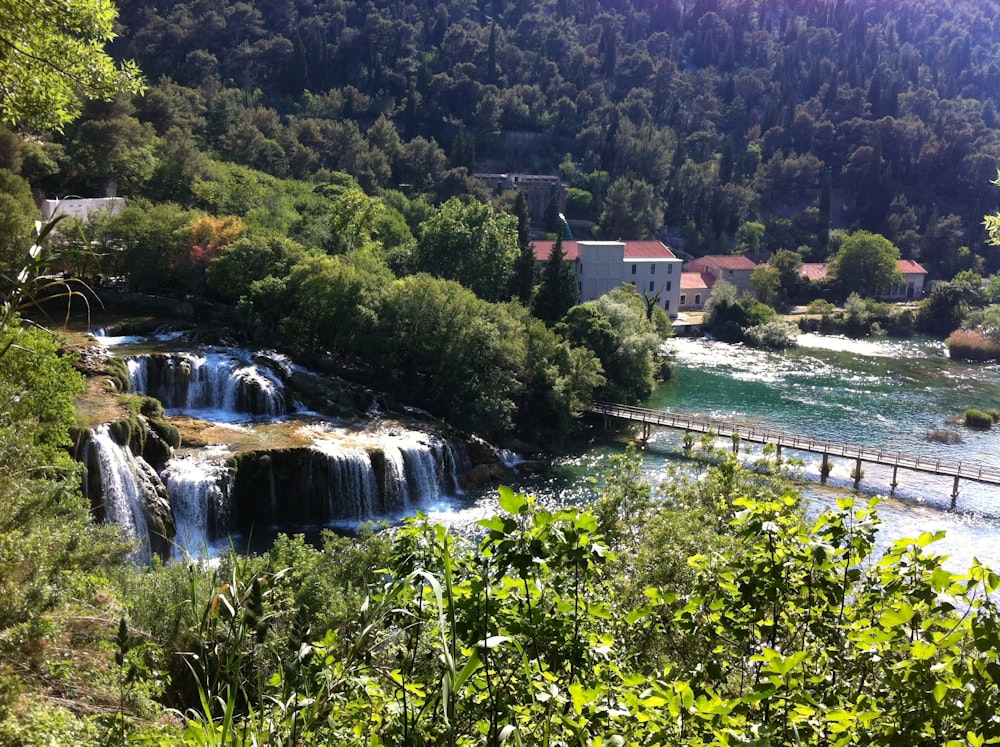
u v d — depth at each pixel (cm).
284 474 4412
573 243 11050
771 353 9612
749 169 19112
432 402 5706
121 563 2138
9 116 1656
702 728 602
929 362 9312
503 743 552
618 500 2319
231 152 11625
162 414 4594
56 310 6353
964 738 607
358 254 7012
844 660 762
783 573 782
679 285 11075
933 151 18738
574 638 698
